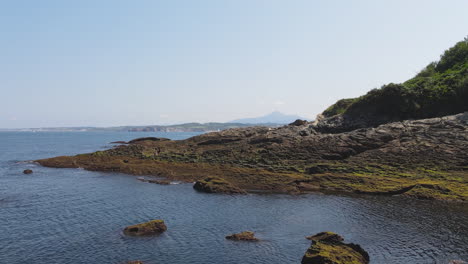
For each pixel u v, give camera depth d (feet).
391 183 112.06
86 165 181.78
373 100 188.34
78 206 95.25
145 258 58.44
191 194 111.04
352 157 139.44
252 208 92.12
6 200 102.94
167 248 62.90
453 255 58.03
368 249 61.21
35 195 110.32
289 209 90.89
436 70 225.97
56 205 96.48
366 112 189.47
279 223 78.23
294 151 154.20
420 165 122.42
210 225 76.84
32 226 76.69
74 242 66.28
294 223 78.13
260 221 79.92
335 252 52.29
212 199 103.45
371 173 124.16
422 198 99.86
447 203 94.94
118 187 123.85
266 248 62.59
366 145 144.97
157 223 73.10
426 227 73.82
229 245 64.18
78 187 124.26
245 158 159.12
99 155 201.98
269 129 210.79
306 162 143.64
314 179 122.72
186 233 71.26
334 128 186.29
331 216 83.61
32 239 68.18
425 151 127.44
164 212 88.43
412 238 66.90
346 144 148.25
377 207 91.71
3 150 341.62
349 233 70.49
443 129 136.36
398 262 55.52
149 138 330.34
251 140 184.44
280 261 56.85
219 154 171.22
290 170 138.00
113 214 86.84
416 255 58.29
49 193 113.60
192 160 168.04
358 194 109.19
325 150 148.77
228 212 88.07
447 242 64.34
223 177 133.90
